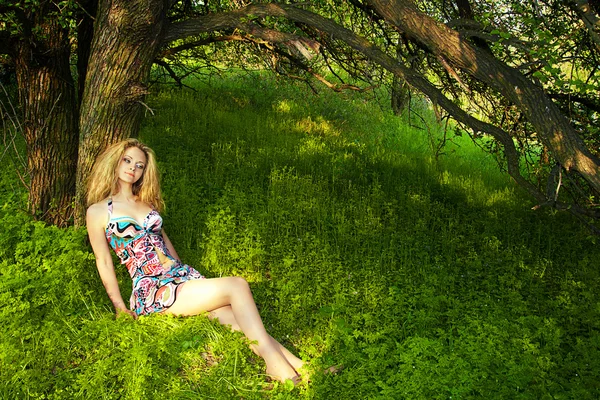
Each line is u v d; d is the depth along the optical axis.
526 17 5.04
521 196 8.56
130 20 4.63
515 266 5.88
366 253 6.02
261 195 6.92
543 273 5.77
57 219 5.65
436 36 4.36
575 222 7.12
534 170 5.99
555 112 4.25
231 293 4.07
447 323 4.79
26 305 3.98
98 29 4.80
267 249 5.82
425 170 9.62
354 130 12.02
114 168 4.46
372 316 4.68
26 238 5.02
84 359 3.89
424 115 14.02
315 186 7.50
